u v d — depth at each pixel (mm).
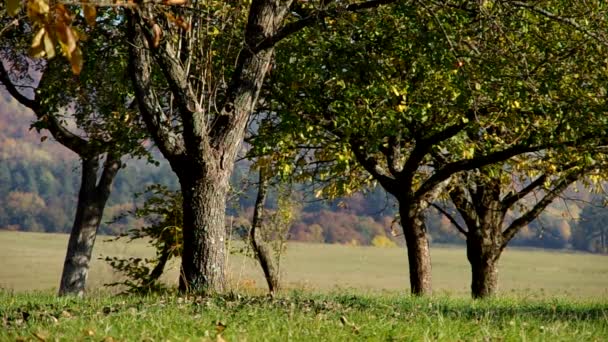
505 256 193375
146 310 21344
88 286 52094
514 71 36250
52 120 49531
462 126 40344
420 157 43094
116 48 42094
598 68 39219
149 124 29344
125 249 48812
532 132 40438
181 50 30281
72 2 11469
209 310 21641
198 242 29906
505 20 35000
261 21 30328
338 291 39344
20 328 18406
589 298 40250
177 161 29750
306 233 191250
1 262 127312
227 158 30234
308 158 45719
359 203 191375
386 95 37438
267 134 41250
